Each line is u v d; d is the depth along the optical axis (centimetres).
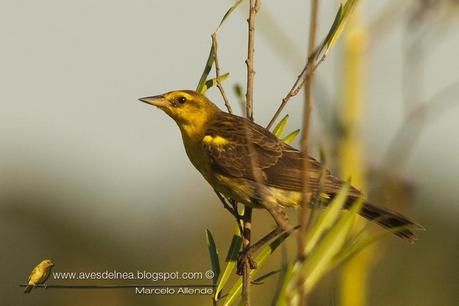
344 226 675
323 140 710
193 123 1173
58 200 2036
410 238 958
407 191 687
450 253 1752
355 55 725
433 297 1684
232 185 1130
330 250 671
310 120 586
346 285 723
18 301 1822
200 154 1160
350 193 727
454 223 1783
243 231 959
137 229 2009
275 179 1113
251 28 845
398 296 1684
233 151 1130
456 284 1708
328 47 761
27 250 1925
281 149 1138
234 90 842
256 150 1126
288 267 680
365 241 684
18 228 1956
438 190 1791
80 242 1994
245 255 915
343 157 710
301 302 628
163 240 1986
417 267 1714
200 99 1178
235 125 1163
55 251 1952
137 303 1609
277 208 1116
